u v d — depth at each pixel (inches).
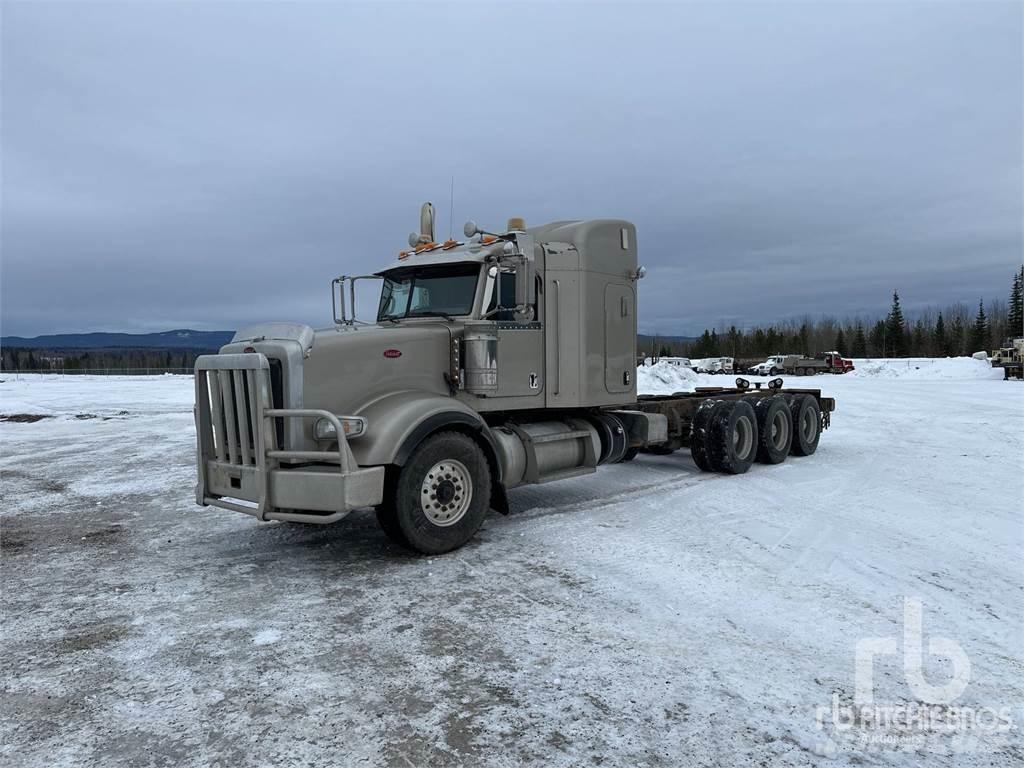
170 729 118.6
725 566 205.0
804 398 432.8
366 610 174.4
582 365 286.7
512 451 254.5
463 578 198.5
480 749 111.6
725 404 369.7
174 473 410.9
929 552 216.7
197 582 200.4
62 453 504.4
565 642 152.9
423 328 242.4
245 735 116.4
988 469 373.1
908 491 313.6
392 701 127.4
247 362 203.2
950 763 106.9
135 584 199.9
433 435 219.6
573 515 274.2
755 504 289.7
